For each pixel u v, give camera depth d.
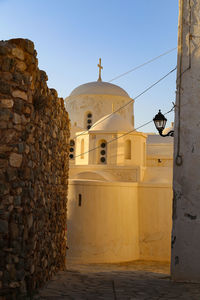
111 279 7.58
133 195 17.98
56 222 7.97
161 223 17.78
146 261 17.31
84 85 29.88
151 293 5.90
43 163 6.40
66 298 5.40
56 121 7.73
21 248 4.97
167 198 17.92
